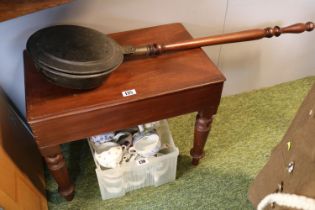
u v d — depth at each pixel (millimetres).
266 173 827
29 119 792
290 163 643
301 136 625
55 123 822
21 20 996
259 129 1446
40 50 786
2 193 806
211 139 1396
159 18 1165
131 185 1187
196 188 1221
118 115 879
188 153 1339
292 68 1625
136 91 877
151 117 936
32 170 1130
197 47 1021
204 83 917
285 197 567
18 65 1111
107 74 812
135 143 1106
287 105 1562
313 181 548
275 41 1438
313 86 711
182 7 1162
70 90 863
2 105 1072
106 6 1062
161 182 1224
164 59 987
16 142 1076
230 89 1586
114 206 1163
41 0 750
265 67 1547
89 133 888
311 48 1555
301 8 1343
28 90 860
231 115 1504
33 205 1012
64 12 1028
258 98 1596
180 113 979
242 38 1027
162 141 1167
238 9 1242
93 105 832
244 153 1346
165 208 1163
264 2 1258
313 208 518
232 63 1458
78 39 846
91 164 1287
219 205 1174
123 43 1043
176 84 907
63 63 766
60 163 978
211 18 1234
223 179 1251
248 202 1181
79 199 1177
